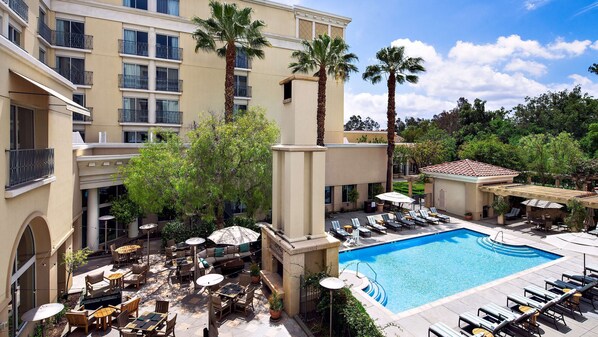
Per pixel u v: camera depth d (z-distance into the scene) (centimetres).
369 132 5009
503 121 5897
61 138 1269
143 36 2745
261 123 1759
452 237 2252
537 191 2327
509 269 1700
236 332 1048
